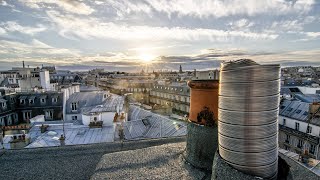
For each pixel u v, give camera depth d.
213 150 4.50
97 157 6.56
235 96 3.33
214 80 4.73
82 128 19.03
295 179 4.51
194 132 4.71
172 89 72.00
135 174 4.66
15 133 18.33
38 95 37.84
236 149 3.41
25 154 6.69
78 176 5.65
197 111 4.68
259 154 3.30
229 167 3.48
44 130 18.56
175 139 7.42
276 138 3.46
